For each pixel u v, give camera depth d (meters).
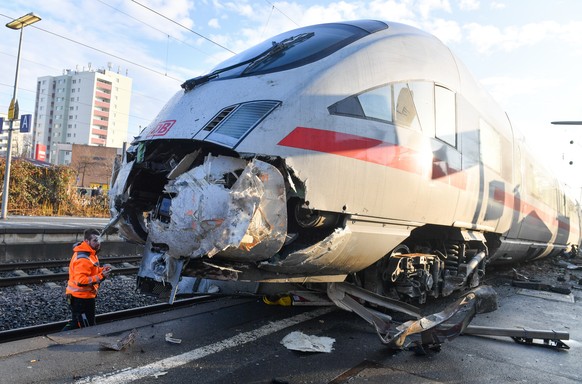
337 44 4.74
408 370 4.04
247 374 3.68
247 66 4.72
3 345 3.87
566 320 6.55
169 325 4.77
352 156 4.20
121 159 5.05
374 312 4.99
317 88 4.20
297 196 3.90
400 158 4.69
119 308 6.52
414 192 4.89
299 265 4.12
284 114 3.95
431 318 4.64
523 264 14.72
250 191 3.53
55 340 4.08
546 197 11.64
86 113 106.75
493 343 5.06
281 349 4.32
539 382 3.96
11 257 9.93
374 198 4.43
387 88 4.75
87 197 26.03
